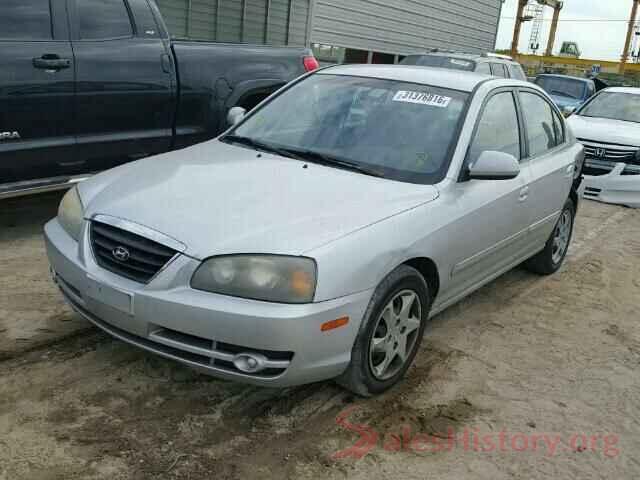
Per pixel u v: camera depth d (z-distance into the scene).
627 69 65.88
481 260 4.21
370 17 18.28
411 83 4.36
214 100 6.18
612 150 9.13
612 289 5.70
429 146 3.93
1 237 5.24
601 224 8.02
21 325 3.87
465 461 3.08
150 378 3.46
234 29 12.84
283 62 6.78
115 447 2.90
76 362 3.54
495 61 13.18
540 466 3.11
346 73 4.61
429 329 4.46
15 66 4.79
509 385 3.83
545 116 5.25
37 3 4.93
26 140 4.95
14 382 3.31
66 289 3.39
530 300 5.21
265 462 2.92
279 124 4.36
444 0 21.67
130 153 5.68
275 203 3.26
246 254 2.90
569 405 3.69
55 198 6.38
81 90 5.18
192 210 3.17
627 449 3.33
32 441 2.88
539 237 5.18
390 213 3.36
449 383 3.76
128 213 3.19
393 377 3.51
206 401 3.32
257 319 2.81
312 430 3.18
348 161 3.87
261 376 2.93
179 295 2.90
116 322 3.11
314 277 2.90
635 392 3.92
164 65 5.73
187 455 2.90
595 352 4.40
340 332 3.01
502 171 3.78
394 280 3.28
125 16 5.51
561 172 5.16
